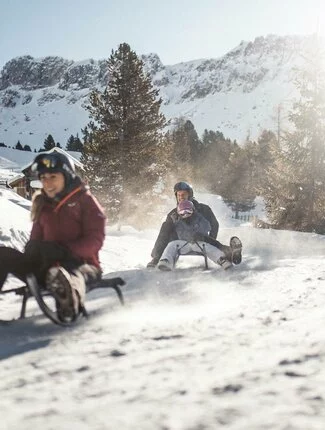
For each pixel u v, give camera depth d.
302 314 4.00
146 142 29.47
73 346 3.11
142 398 2.09
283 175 28.45
